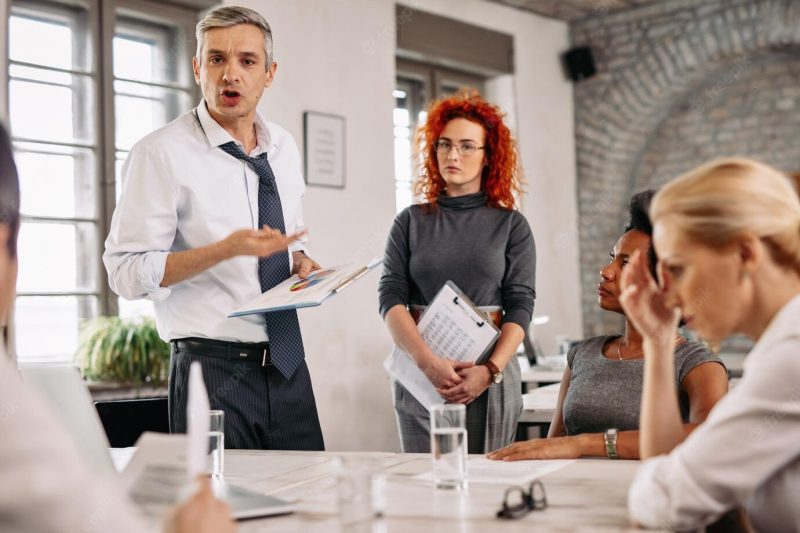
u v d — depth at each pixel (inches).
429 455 72.9
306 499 55.7
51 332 154.2
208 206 88.0
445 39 223.9
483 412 100.5
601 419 78.5
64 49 157.6
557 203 259.1
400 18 211.3
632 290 55.6
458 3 229.0
